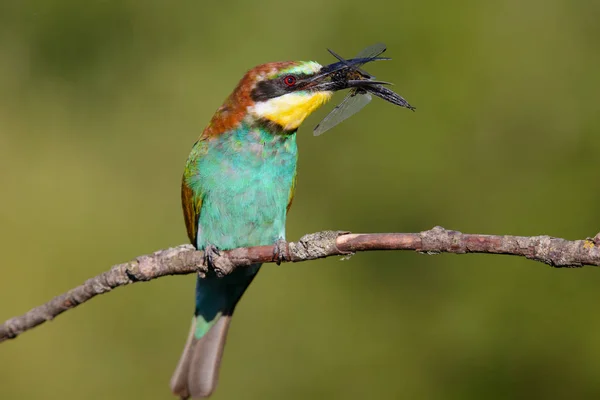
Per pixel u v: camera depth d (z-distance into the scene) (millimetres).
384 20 13023
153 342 12242
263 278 12547
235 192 8656
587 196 11969
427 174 12492
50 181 13602
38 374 11711
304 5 13727
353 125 12977
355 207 12844
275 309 12422
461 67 12570
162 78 14180
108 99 14219
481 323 11547
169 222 13656
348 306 12336
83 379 11875
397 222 12602
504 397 11336
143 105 14148
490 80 12523
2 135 13805
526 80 12500
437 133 12492
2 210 13266
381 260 12344
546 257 5531
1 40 14211
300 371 12117
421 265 12148
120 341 12133
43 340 11820
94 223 13398
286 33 13758
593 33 12602
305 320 12359
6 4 14195
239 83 8812
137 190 13758
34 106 14094
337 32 13328
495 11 12742
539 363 11258
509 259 11555
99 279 6828
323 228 13000
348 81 8430
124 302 12281
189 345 9023
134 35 14297
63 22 14242
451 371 11648
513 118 12469
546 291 11320
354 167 12977
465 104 12484
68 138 13984
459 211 12359
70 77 14258
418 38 12734
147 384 12039
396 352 11961
